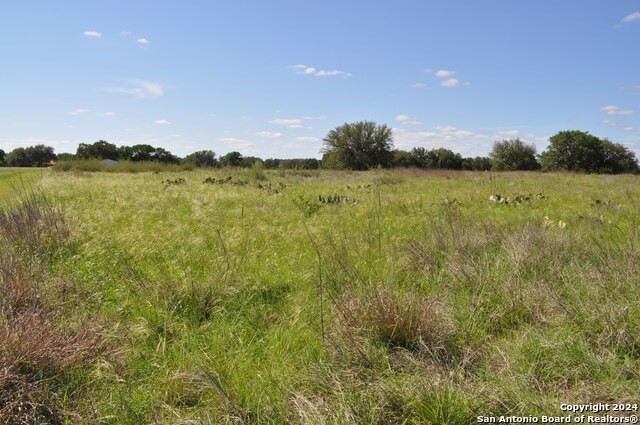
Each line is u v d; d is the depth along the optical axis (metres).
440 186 14.61
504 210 8.37
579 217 6.82
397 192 12.33
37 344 2.52
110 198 9.35
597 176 24.14
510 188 13.84
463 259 4.23
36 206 5.78
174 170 27.69
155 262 4.58
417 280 3.97
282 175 21.45
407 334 2.83
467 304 3.37
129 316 3.33
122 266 4.27
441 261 4.37
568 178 20.56
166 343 2.95
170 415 2.21
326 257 4.41
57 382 2.43
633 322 2.80
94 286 3.80
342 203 9.45
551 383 2.43
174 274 4.09
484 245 4.68
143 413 2.21
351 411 2.15
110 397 2.33
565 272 3.80
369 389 2.35
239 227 6.18
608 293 3.16
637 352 2.66
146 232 5.75
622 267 3.58
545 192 11.80
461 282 3.77
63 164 26.70
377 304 3.00
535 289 3.44
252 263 4.57
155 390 2.41
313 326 3.08
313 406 2.19
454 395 2.22
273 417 2.15
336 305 3.12
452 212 6.69
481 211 8.16
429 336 2.83
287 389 2.38
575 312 3.04
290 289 3.94
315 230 6.17
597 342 2.73
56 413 2.21
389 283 3.67
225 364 2.65
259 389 2.39
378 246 4.91
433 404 2.17
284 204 9.25
